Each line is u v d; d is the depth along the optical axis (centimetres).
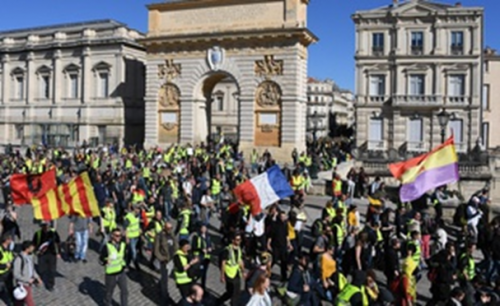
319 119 10050
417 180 1788
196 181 2936
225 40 5197
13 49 7288
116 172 3294
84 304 1527
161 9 5522
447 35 6238
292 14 4975
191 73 5416
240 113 5197
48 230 1625
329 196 3350
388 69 6438
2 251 1415
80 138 6706
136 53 6731
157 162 4228
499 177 4469
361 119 6550
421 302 1642
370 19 6438
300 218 1883
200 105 5509
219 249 2170
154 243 1606
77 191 1627
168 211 2583
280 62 5031
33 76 7162
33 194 1739
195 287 1079
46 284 1639
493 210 2591
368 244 1653
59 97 6925
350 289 1230
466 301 1330
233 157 4628
